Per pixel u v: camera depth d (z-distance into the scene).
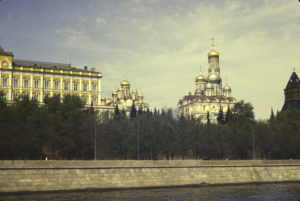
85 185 62.03
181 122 112.31
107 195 59.06
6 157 78.31
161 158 105.62
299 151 102.00
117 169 65.38
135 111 152.62
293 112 124.62
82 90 147.50
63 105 91.19
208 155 103.81
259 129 106.38
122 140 92.31
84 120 88.31
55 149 83.38
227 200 56.53
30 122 81.00
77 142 84.81
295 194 62.44
